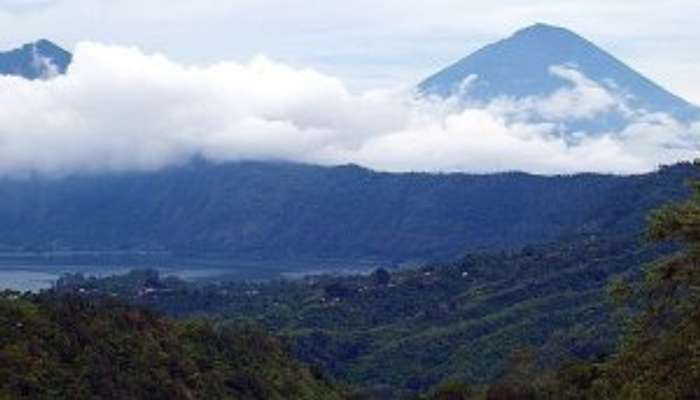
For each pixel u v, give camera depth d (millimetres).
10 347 87312
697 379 34750
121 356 97938
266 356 121438
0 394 81000
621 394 36938
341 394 128500
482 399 109688
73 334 95188
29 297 101688
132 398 92312
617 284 38156
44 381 86375
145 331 106500
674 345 35594
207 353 111812
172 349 106500
